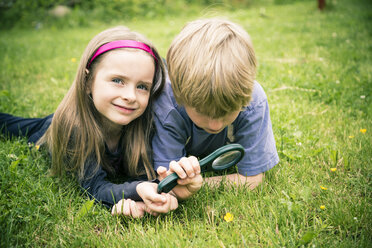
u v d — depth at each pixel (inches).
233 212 56.0
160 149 61.1
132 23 303.4
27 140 80.0
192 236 52.3
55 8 299.0
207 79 46.4
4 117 84.5
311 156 72.0
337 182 64.1
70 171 65.1
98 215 56.5
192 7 350.0
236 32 50.8
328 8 326.0
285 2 406.6
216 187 62.6
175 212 58.6
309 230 51.6
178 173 50.1
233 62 47.6
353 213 54.2
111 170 68.2
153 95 61.7
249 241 50.3
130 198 57.8
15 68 147.3
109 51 55.6
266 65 137.6
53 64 155.7
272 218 54.2
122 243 50.4
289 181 63.6
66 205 58.6
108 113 57.3
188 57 48.6
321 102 102.0
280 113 92.4
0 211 54.2
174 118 59.3
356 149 73.5
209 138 64.6
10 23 288.4
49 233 53.1
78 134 61.2
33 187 60.9
